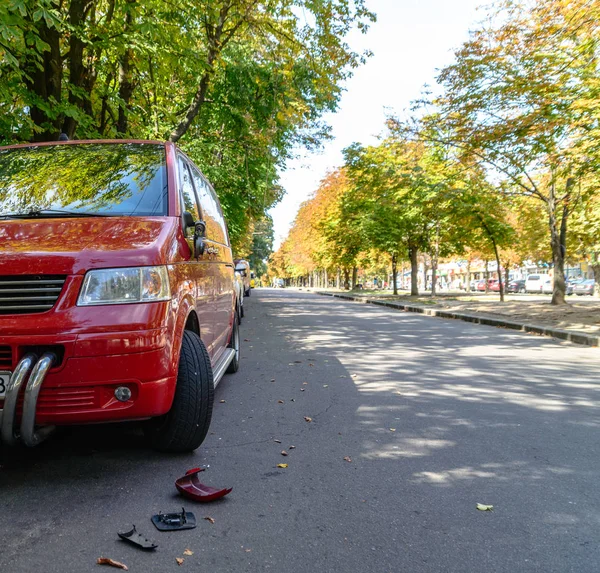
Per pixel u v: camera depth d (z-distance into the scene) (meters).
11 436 2.84
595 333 11.39
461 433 4.45
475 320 16.06
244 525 2.72
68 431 4.20
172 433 3.59
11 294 2.97
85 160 4.30
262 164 18.88
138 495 3.03
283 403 5.39
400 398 5.69
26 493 3.03
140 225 3.48
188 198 4.34
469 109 13.57
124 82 11.82
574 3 10.84
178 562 2.33
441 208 24.20
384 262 52.75
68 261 3.02
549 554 2.50
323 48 12.72
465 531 2.71
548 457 3.88
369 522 2.79
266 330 12.93
